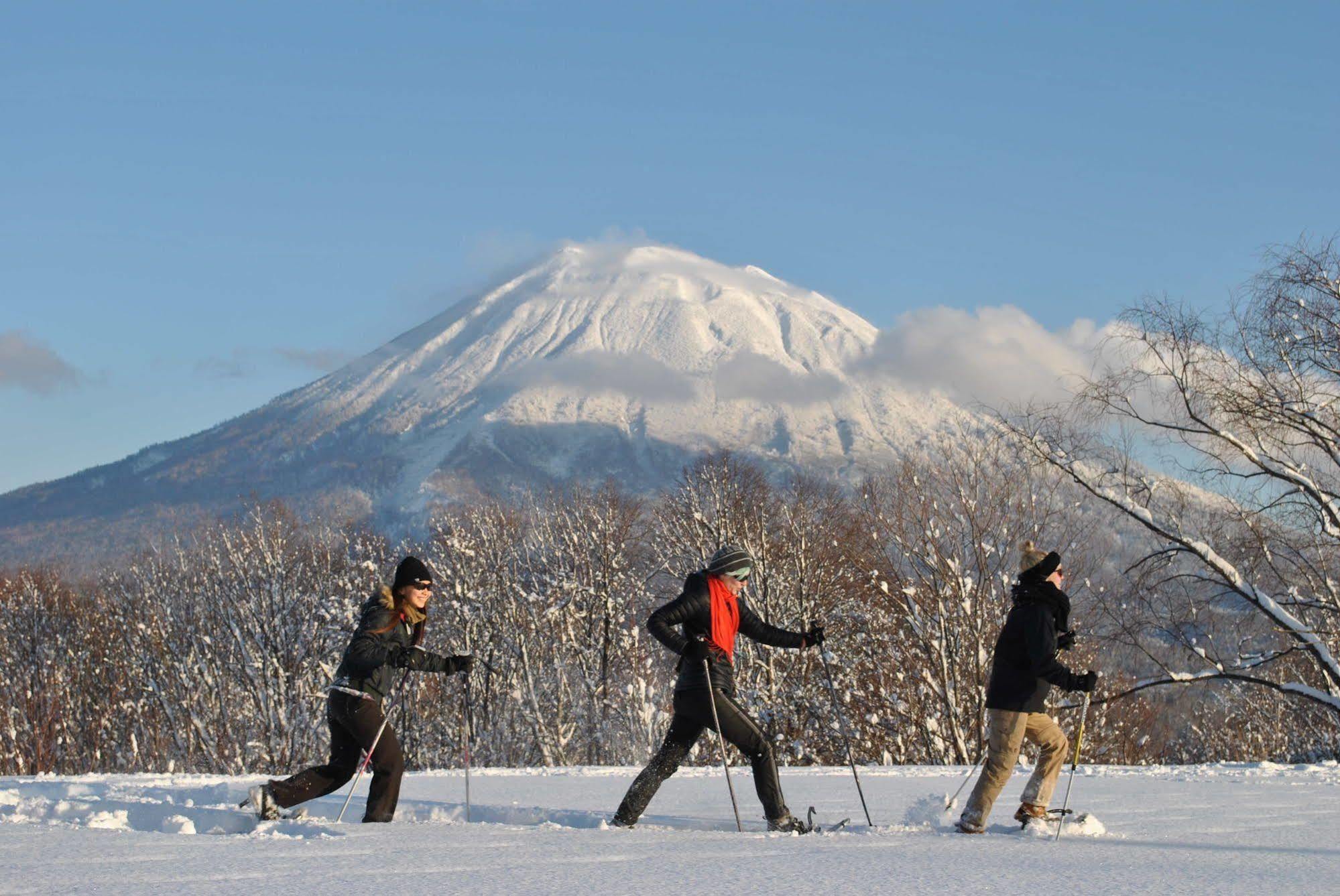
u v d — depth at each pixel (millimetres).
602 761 48531
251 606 52719
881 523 42562
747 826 11320
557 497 68312
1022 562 10695
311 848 8398
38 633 70562
